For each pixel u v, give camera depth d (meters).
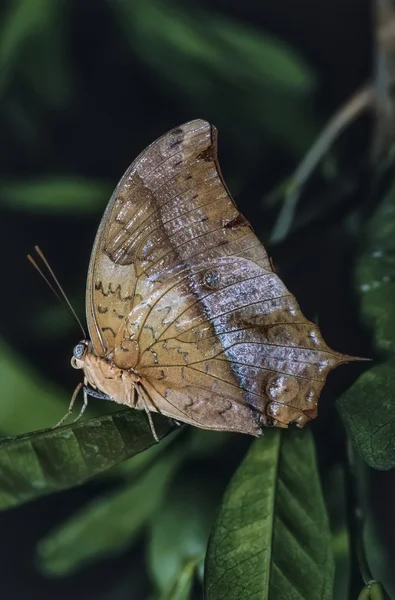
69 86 0.46
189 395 0.35
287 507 0.33
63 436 0.33
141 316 0.34
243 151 0.45
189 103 0.47
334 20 0.50
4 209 0.49
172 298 0.34
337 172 0.42
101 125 0.51
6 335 0.45
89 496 0.47
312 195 0.43
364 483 0.35
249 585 0.32
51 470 0.32
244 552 0.33
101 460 0.33
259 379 0.34
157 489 0.38
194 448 0.39
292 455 0.34
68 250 0.50
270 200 0.39
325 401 0.37
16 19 0.42
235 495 0.33
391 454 0.32
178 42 0.43
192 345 0.34
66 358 0.44
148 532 0.40
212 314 0.34
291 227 0.39
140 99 0.50
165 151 0.34
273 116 0.44
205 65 0.44
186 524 0.38
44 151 0.50
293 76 0.43
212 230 0.34
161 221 0.34
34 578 0.49
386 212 0.36
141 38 0.44
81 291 0.44
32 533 0.49
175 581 0.34
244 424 0.34
